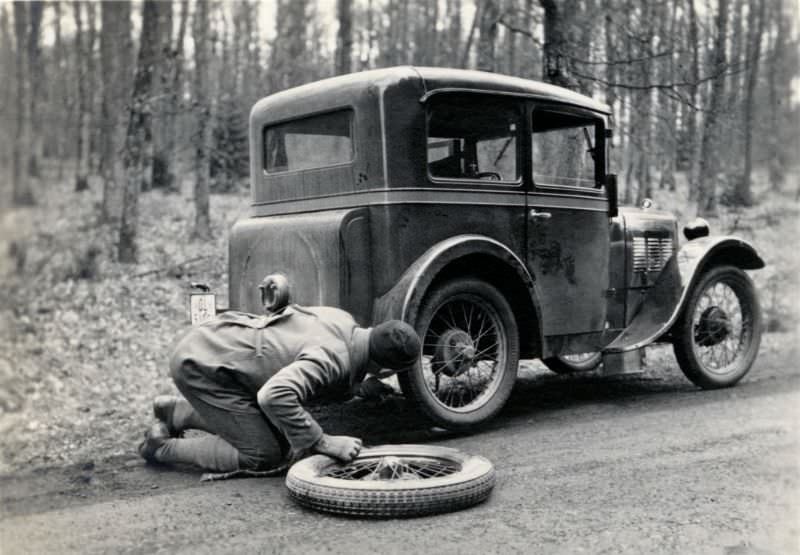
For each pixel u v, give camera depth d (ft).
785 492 10.12
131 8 31.71
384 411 16.56
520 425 15.08
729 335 19.27
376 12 42.83
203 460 12.00
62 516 9.78
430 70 14.30
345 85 14.35
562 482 11.11
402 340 11.34
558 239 16.17
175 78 35.47
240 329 11.69
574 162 16.70
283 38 40.52
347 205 14.40
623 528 9.21
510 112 15.40
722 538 8.76
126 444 13.99
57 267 29.07
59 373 19.60
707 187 37.01
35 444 13.71
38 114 25.63
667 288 17.83
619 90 30.07
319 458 11.16
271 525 9.55
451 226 14.38
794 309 26.30
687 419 14.96
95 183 36.73
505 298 15.05
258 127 16.34
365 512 9.66
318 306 13.73
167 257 35.78
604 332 17.34
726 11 27.37
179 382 11.64
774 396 16.98
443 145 14.47
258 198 16.46
